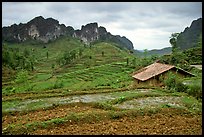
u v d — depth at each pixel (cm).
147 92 2948
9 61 9938
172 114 1825
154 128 1501
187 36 19200
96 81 6856
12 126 1562
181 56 7738
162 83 4203
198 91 2639
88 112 1830
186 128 1497
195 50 8900
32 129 1495
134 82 5319
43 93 3197
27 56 14188
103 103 2230
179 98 2556
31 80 7894
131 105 2242
